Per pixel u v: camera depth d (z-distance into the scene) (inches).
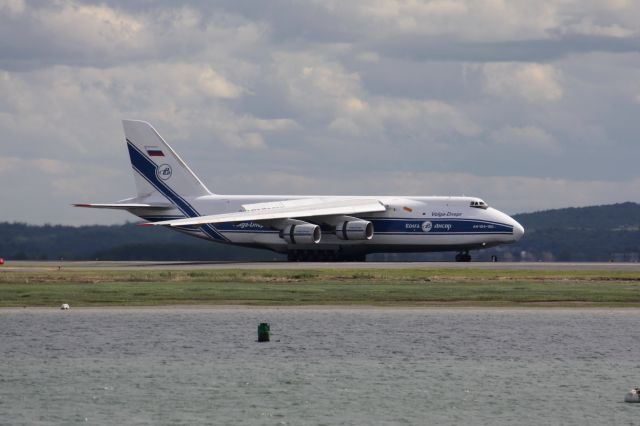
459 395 4441.4
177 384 4635.8
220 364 5098.4
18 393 4461.1
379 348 5546.3
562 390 4530.0
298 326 6363.2
